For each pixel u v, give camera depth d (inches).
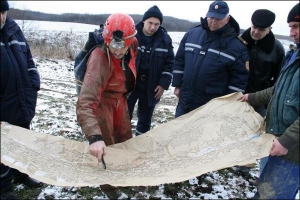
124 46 104.5
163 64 171.6
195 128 128.5
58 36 639.8
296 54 98.7
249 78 151.6
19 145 103.3
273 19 140.9
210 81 146.2
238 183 150.4
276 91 103.2
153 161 117.9
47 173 97.9
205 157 113.8
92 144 100.9
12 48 112.3
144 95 174.2
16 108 113.4
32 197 128.0
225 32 144.1
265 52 147.0
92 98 106.0
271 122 105.7
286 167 98.8
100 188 137.3
